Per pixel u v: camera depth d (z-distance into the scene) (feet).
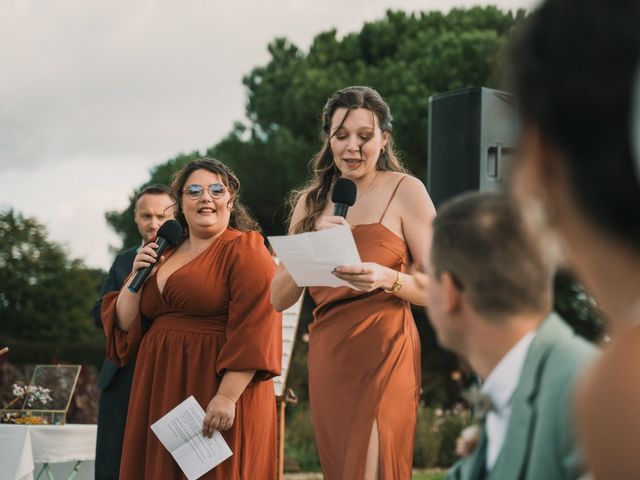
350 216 13.85
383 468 12.53
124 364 16.21
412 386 13.16
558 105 2.64
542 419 4.77
